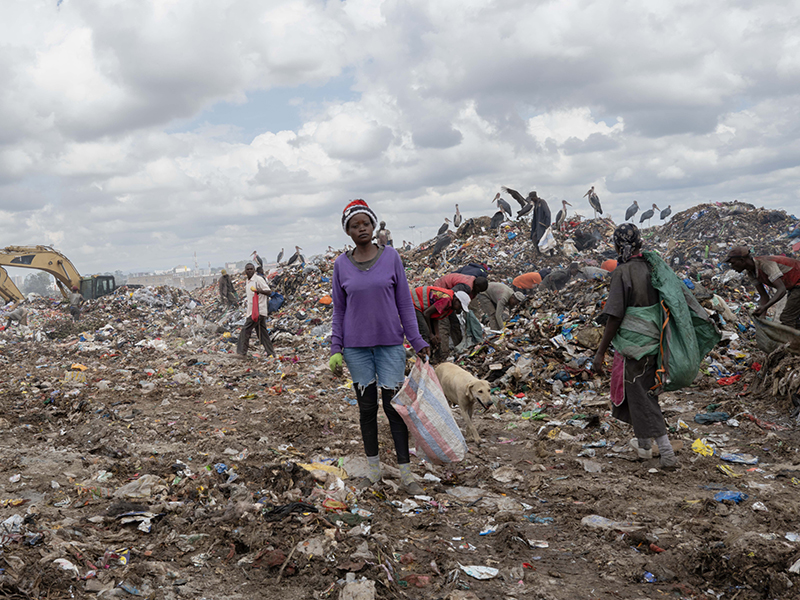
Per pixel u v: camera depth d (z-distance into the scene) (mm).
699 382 6457
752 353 7125
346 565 2414
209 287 31141
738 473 3955
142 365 10766
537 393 6738
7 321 20016
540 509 3447
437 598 2373
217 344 14203
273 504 3148
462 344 8688
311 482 3631
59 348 14414
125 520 2924
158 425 5680
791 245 17812
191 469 4035
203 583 2363
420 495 3633
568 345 7816
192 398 7262
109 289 27531
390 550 2691
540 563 2730
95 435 5027
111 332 17844
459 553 2816
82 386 7965
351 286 3637
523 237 21938
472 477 4078
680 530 3002
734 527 3031
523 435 5227
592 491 3666
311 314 16328
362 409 3764
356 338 3668
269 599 2248
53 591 2141
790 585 2385
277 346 13094
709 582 2531
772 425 4879
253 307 10867
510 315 10188
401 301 3771
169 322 20953
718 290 10344
